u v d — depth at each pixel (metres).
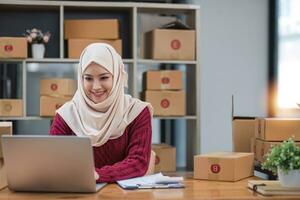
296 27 4.05
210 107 4.29
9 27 3.98
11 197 1.60
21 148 1.61
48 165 1.62
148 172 2.01
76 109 2.09
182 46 3.85
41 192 1.68
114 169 1.85
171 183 1.78
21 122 3.90
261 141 2.18
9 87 3.97
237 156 2.02
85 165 1.60
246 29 4.34
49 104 3.66
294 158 1.64
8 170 1.65
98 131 2.01
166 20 4.06
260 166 2.13
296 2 4.05
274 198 1.60
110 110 2.03
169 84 3.79
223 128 4.30
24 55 3.64
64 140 1.58
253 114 4.32
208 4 4.31
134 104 2.09
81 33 3.76
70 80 3.71
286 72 4.14
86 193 1.65
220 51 4.32
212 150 4.28
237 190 1.73
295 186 1.65
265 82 4.33
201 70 4.23
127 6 3.81
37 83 3.96
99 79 2.00
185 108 3.96
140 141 2.00
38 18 4.01
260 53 4.35
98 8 3.90
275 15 4.29
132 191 1.68
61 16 3.75
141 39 4.02
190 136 4.01
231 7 4.33
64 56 3.82
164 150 3.75
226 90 4.32
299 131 2.11
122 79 2.09
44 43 3.82
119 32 3.91
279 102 4.17
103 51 2.01
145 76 3.82
